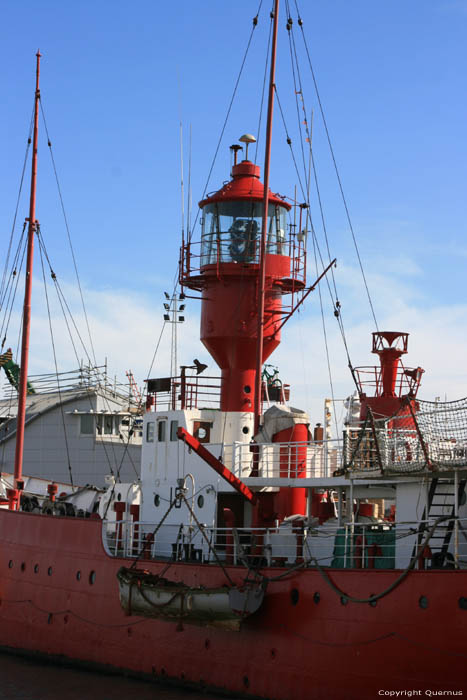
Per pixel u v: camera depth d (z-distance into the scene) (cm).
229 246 2755
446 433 1856
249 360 2748
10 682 2359
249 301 2736
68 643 2536
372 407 2977
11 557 2784
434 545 1998
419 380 3055
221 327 2734
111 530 2675
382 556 2006
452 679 1756
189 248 2803
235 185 2786
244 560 2111
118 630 2388
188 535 2423
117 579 2350
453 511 1986
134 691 2219
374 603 1878
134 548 2470
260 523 2350
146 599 2195
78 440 5094
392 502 2980
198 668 2186
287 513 2331
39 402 5362
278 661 2025
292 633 2008
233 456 2403
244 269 2714
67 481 5062
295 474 2356
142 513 2605
